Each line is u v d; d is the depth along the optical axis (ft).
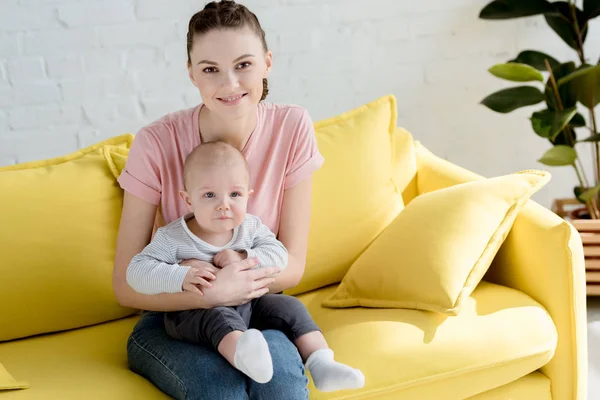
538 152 10.96
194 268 5.76
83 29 9.51
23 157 9.75
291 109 6.61
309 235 7.23
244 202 5.96
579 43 9.93
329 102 10.34
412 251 6.76
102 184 6.98
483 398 6.46
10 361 6.28
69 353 6.41
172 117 6.46
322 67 10.21
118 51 9.68
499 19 9.83
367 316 6.54
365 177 7.51
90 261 6.78
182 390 5.42
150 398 5.66
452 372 6.11
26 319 6.63
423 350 6.14
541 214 6.92
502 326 6.40
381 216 7.55
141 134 6.32
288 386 5.45
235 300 5.81
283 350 5.62
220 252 6.00
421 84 10.48
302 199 6.61
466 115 10.68
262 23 9.91
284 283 6.39
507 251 7.23
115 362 6.24
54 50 9.50
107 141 7.34
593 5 9.70
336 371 5.51
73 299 6.73
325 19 10.05
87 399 5.60
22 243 6.57
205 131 6.37
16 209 6.64
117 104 9.85
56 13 9.38
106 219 6.93
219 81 5.88
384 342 6.16
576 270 6.55
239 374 5.46
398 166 8.20
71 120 9.77
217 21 5.82
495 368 6.28
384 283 6.76
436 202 7.11
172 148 6.35
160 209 6.50
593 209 9.98
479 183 7.22
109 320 7.04
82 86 9.69
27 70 9.48
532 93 9.54
